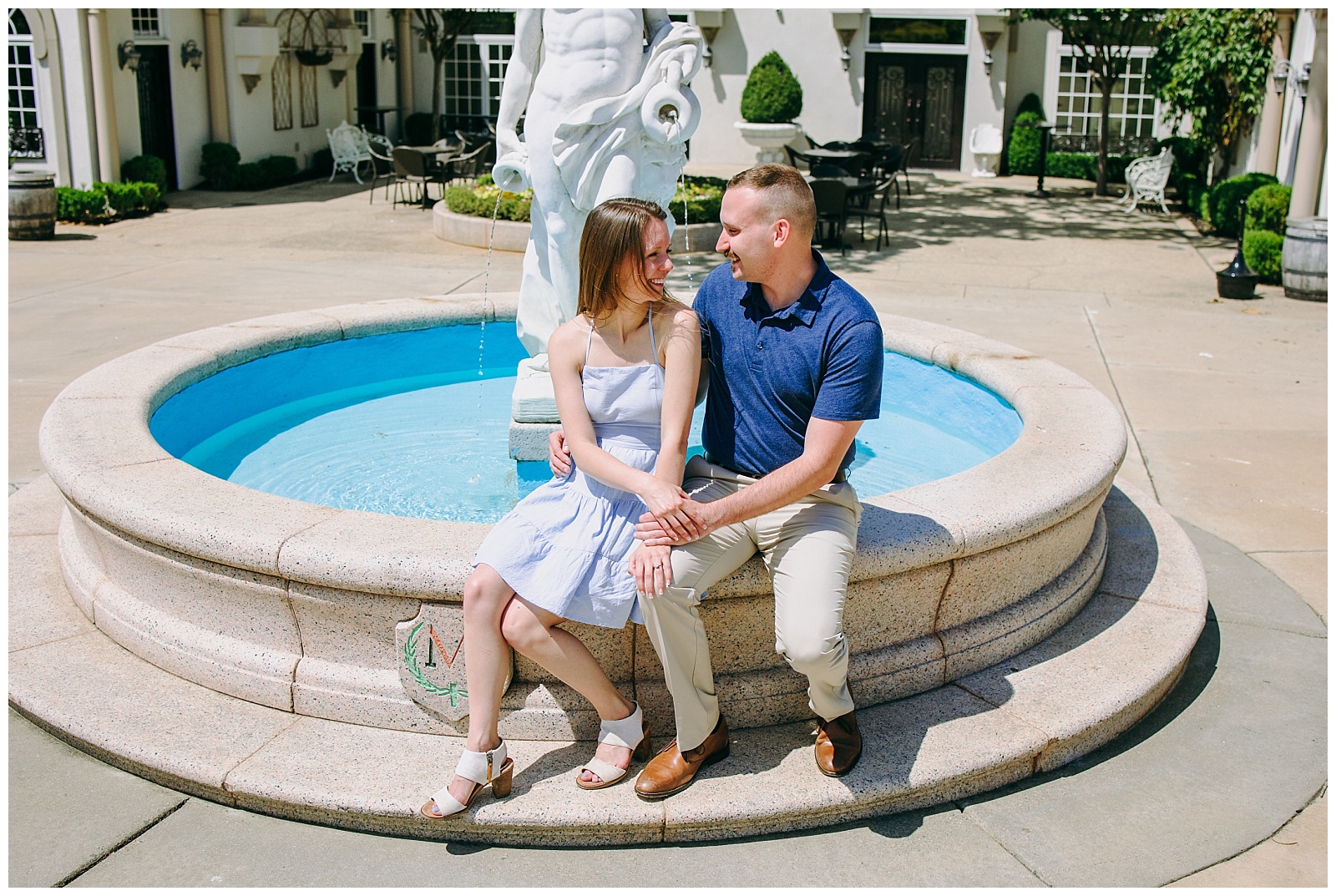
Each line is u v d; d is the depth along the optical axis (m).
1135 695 3.33
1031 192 19.59
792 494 2.71
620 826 2.80
